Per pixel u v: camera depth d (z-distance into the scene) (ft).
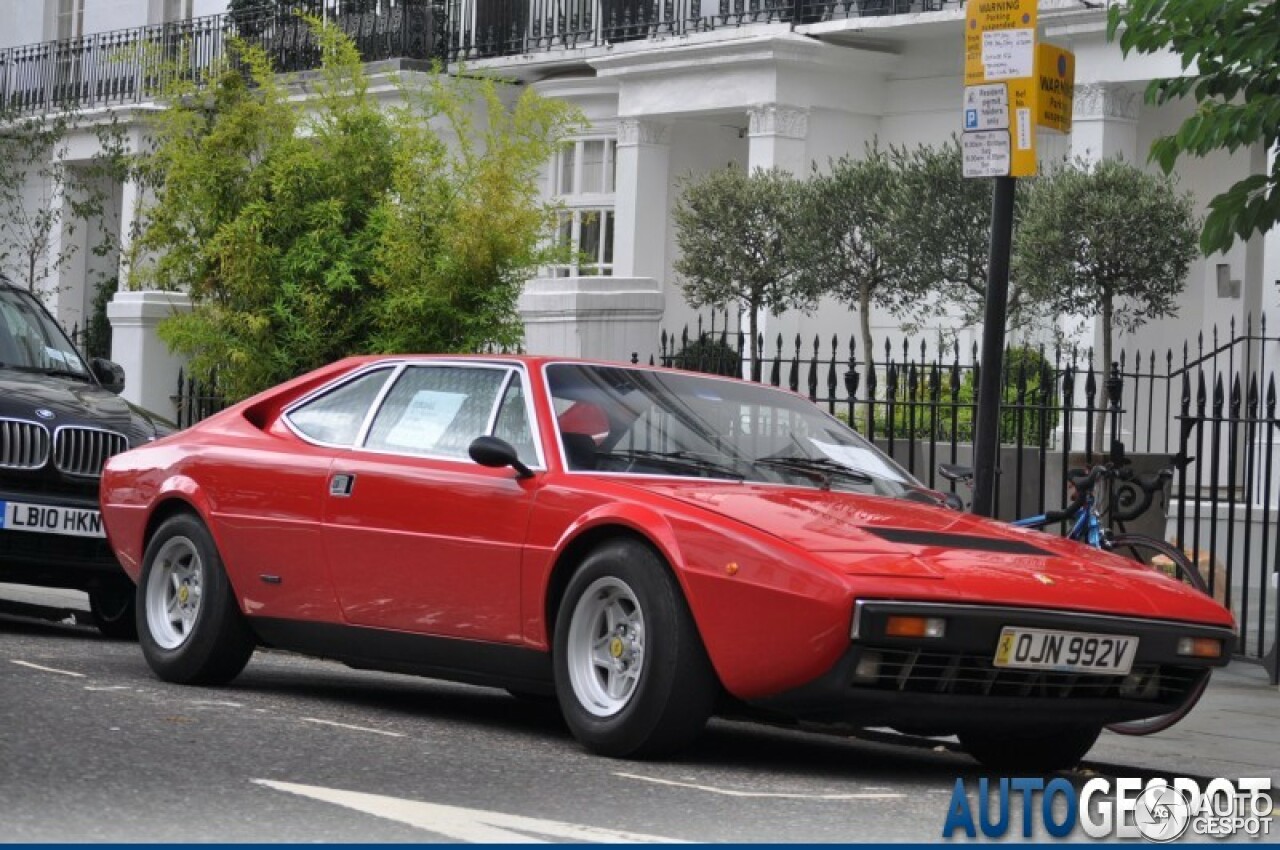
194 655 32.32
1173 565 34.17
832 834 21.29
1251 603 52.06
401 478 29.27
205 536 32.42
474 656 28.09
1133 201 58.54
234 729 26.86
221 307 53.93
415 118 55.11
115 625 41.96
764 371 82.53
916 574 24.36
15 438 39.93
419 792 22.43
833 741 31.14
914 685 24.57
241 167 54.13
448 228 51.93
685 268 71.10
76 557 40.27
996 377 32.63
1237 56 32.07
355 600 29.78
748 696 24.63
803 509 26.17
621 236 88.43
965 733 28.32
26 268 120.47
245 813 20.42
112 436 40.88
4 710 27.20
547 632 26.91
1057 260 59.16
